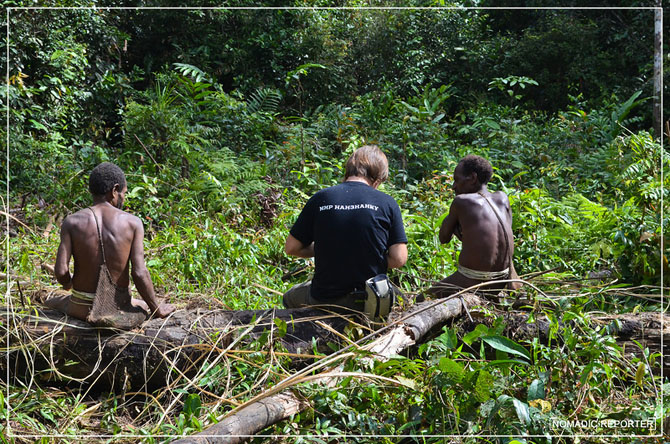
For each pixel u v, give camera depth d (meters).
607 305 4.26
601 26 14.32
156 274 4.50
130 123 7.88
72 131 10.47
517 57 13.88
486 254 3.80
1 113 8.55
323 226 3.38
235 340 3.14
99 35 11.14
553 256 4.99
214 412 2.70
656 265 4.52
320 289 3.42
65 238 3.23
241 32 13.31
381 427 2.67
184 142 7.45
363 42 14.21
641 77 13.53
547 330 3.40
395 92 13.70
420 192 7.00
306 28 13.38
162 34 12.98
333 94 13.47
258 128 9.74
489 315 3.46
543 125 11.52
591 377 2.90
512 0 15.20
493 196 3.97
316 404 2.65
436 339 3.08
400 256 3.41
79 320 3.32
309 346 3.24
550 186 7.89
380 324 3.24
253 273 4.79
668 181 5.73
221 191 6.39
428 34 14.56
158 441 2.60
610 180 7.42
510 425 2.59
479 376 2.64
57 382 3.30
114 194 3.36
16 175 7.97
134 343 3.22
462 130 10.27
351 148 8.06
